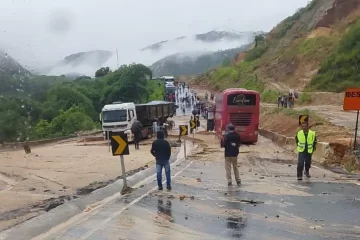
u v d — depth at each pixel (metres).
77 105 71.31
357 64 56.56
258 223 9.20
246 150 26.09
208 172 17.34
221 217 9.75
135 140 29.72
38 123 62.59
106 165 20.36
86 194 13.09
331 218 9.55
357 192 12.61
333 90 55.53
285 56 79.94
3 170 19.97
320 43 72.00
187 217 9.76
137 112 38.62
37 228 9.06
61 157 25.22
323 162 19.22
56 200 12.11
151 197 12.12
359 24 63.19
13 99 69.50
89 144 36.03
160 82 106.25
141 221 9.45
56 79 106.62
